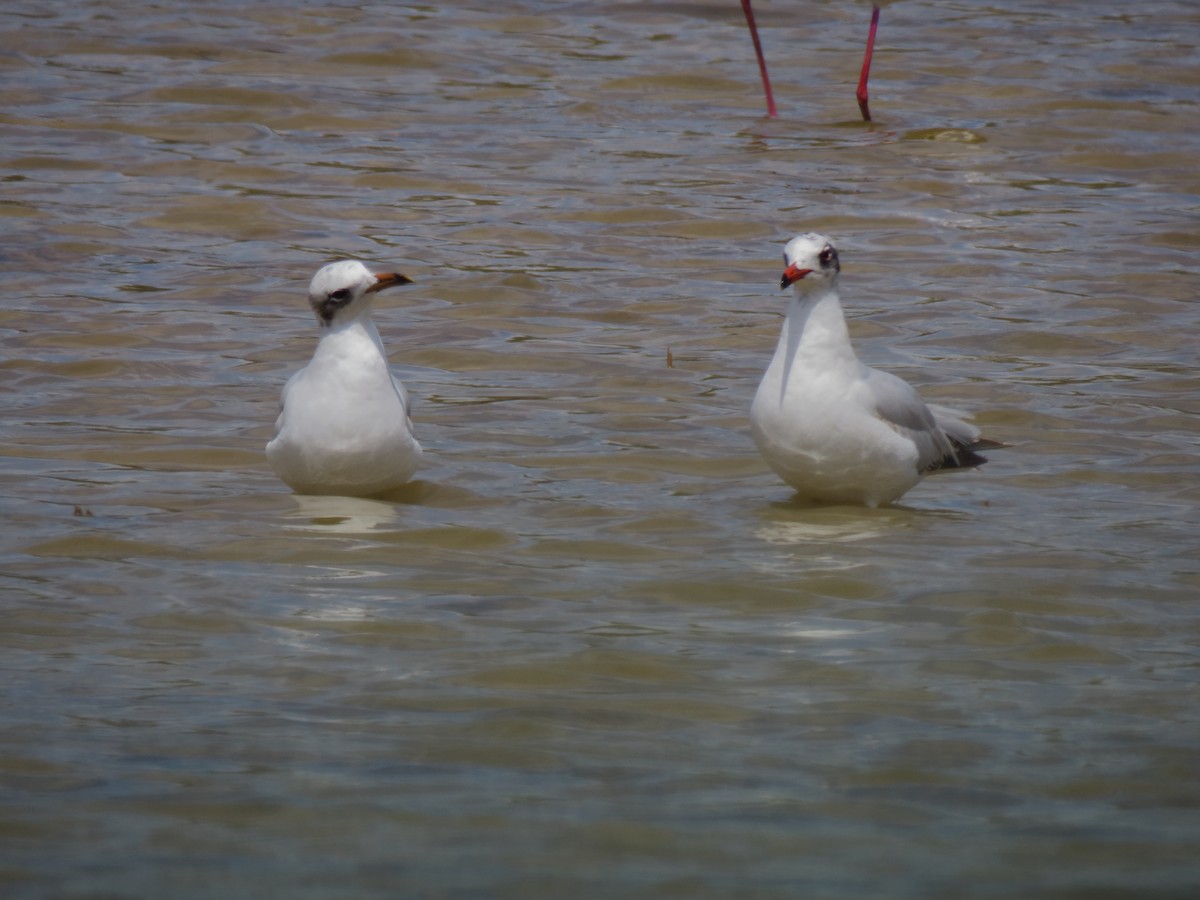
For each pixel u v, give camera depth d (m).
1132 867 7.39
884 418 12.79
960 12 40.31
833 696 9.34
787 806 8.00
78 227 22.48
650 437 15.10
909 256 22.11
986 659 9.92
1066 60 35.38
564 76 33.16
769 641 10.18
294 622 10.39
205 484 13.43
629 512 12.90
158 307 19.25
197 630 10.23
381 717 8.98
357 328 12.81
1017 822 7.84
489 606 10.74
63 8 37.38
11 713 8.95
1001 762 8.51
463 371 17.30
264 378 16.81
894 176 26.36
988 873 7.34
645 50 35.62
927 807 8.00
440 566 11.52
